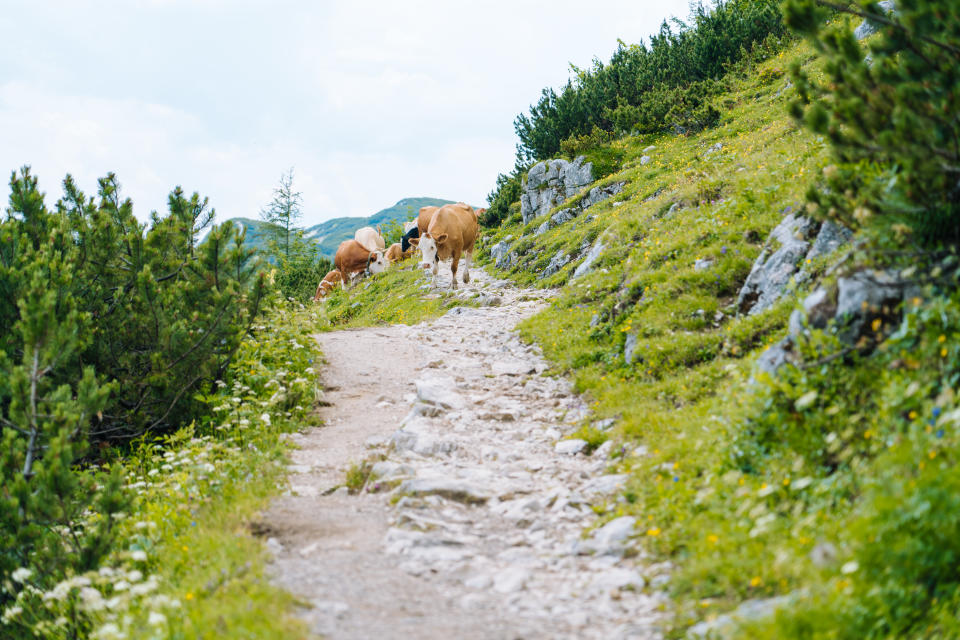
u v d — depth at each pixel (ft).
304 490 28.40
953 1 18.93
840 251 30.81
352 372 45.98
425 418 35.37
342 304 98.02
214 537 23.30
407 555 21.75
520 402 37.99
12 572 26.32
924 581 14.06
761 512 19.19
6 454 28.76
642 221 61.31
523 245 93.15
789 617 13.97
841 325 22.54
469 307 66.85
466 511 25.36
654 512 21.99
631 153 107.65
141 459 37.14
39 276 30.32
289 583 19.63
